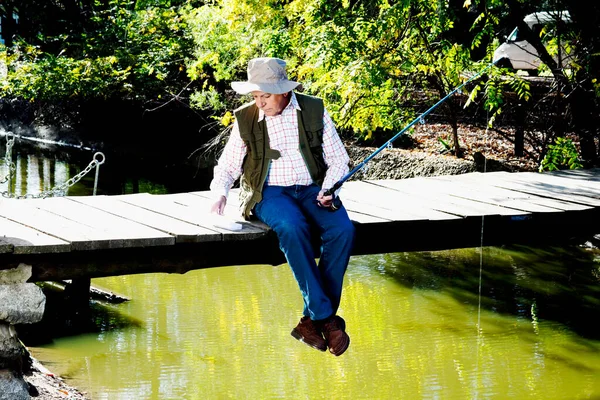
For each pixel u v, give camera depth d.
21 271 5.37
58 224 5.81
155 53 17.11
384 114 11.89
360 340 8.05
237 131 5.51
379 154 12.91
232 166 5.62
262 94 5.30
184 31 17.25
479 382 7.14
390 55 11.66
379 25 11.20
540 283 9.73
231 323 8.45
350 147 13.49
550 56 11.96
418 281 9.84
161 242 5.54
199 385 6.98
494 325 8.45
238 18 11.96
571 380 7.22
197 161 15.68
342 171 5.45
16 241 5.24
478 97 14.34
